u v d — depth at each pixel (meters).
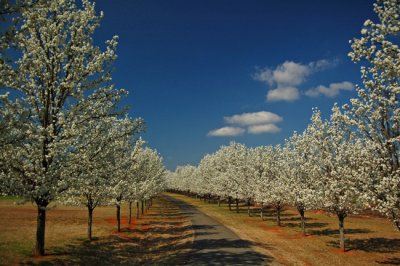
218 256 19.41
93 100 18.22
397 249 24.06
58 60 17.45
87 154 17.47
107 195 24.28
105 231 29.53
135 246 23.39
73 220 37.53
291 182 31.02
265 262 18.11
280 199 34.16
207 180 78.12
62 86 17.30
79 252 19.47
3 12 10.23
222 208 66.25
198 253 20.34
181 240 26.03
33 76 16.77
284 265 17.95
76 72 17.27
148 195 42.16
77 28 18.28
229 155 66.94
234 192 52.88
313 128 23.28
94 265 17.05
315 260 20.17
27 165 14.66
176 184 142.62
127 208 61.38
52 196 15.86
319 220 43.31
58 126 16.92
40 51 16.97
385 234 31.23
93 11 18.17
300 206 30.03
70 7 18.09
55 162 15.46
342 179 20.20
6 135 11.21
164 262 18.03
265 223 39.88
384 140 14.09
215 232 30.52
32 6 10.98
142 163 35.03
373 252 22.97
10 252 17.88
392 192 14.26
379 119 13.84
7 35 10.48
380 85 13.03
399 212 14.48
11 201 58.47
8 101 11.92
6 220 33.28
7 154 13.98
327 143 22.80
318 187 24.05
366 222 40.66
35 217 37.09
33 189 14.75
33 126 14.30
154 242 25.50
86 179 16.91
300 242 26.73
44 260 16.69
